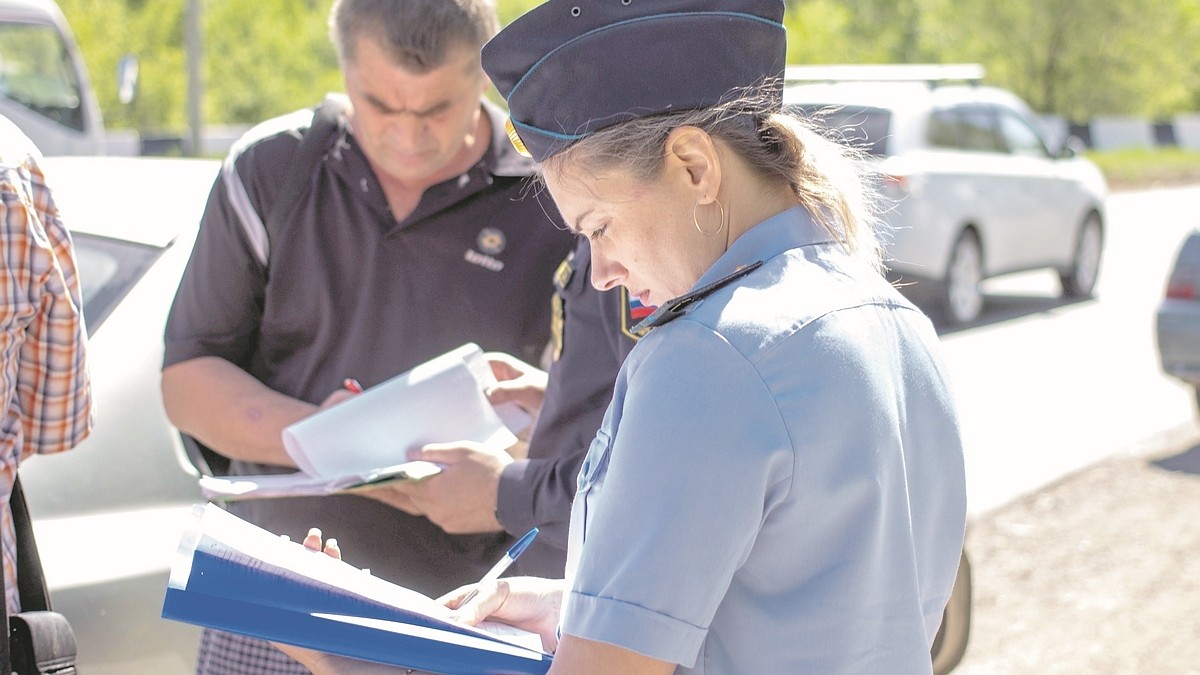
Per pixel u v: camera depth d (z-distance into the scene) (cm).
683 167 179
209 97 3634
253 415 318
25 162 264
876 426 176
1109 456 872
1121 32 4300
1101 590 638
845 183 194
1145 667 551
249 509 332
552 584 229
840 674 178
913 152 1306
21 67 1309
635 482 168
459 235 327
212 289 327
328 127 327
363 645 187
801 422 169
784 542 173
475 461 279
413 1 303
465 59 309
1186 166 3606
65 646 254
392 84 303
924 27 4481
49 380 273
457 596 216
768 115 186
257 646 314
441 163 319
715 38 178
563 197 186
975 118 1441
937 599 199
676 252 184
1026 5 4306
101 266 391
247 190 321
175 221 410
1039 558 681
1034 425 952
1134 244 2100
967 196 1373
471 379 299
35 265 261
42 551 338
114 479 357
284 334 331
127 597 344
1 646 239
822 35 4134
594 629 168
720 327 171
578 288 274
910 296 1359
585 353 272
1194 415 982
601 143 177
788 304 175
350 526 320
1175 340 906
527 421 316
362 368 328
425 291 327
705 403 167
